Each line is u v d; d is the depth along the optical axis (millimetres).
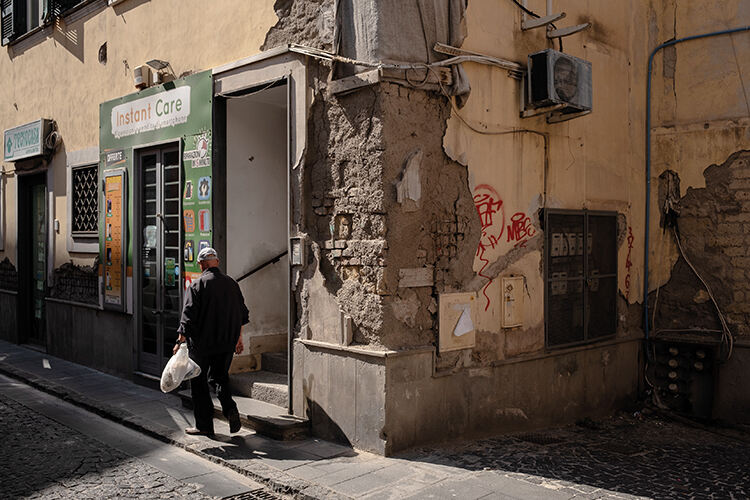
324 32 6227
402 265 5773
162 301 8320
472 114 6277
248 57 7004
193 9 7961
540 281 6980
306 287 6387
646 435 7055
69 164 10469
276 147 7965
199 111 7594
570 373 7375
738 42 7852
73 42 10422
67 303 10328
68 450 6000
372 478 5082
